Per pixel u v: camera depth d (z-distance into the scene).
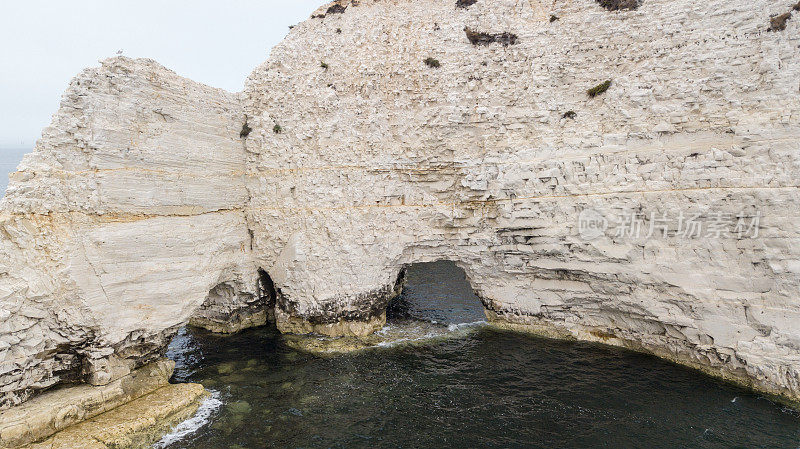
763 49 17.78
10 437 13.14
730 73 18.36
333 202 23.05
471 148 22.98
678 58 19.47
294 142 23.70
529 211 21.59
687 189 18.62
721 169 18.02
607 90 20.88
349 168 23.17
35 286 14.39
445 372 19.20
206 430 15.32
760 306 17.17
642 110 20.02
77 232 15.91
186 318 19.45
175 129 20.17
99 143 16.86
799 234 16.41
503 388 17.77
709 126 18.58
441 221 23.48
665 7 20.16
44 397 14.83
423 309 27.84
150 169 18.84
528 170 21.67
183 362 20.55
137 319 17.28
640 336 20.75
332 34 25.19
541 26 22.77
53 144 15.90
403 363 20.14
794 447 13.87
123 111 17.86
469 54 23.28
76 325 15.38
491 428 15.18
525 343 22.14
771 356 16.78
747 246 17.50
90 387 15.81
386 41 24.55
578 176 20.91
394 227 23.53
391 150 23.47
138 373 17.56
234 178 23.67
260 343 22.78
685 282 18.67
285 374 19.28
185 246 19.83
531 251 22.19
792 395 16.31
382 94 23.89
